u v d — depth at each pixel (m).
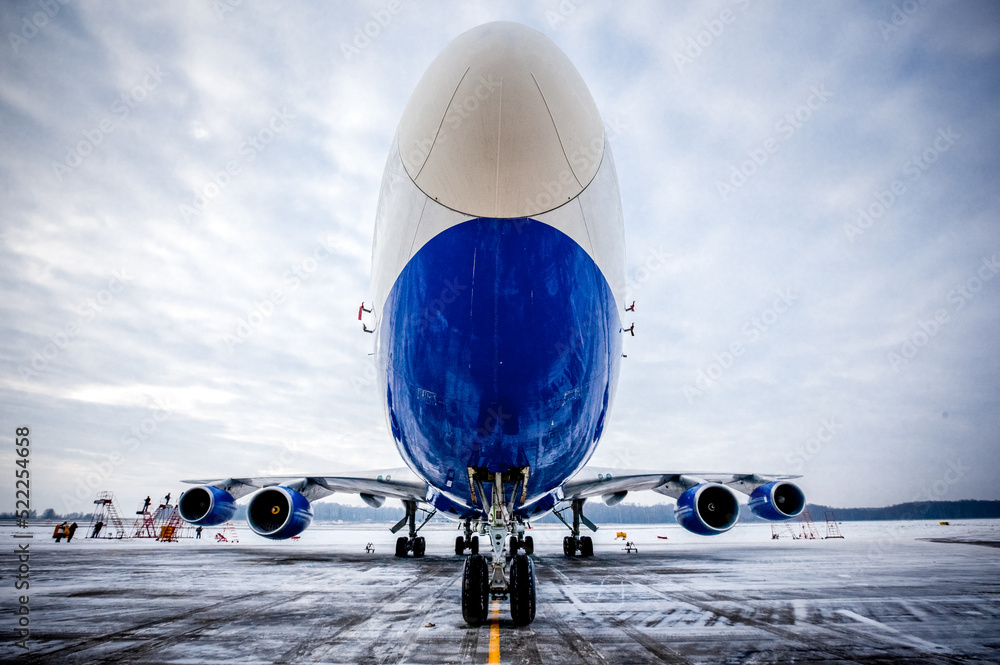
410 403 7.17
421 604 9.65
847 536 47.97
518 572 7.85
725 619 8.23
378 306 7.84
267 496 16.42
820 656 6.15
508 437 7.13
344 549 28.59
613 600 10.05
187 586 12.16
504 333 6.36
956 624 7.91
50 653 6.33
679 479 18.28
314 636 7.14
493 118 6.11
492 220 6.27
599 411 7.76
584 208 6.76
